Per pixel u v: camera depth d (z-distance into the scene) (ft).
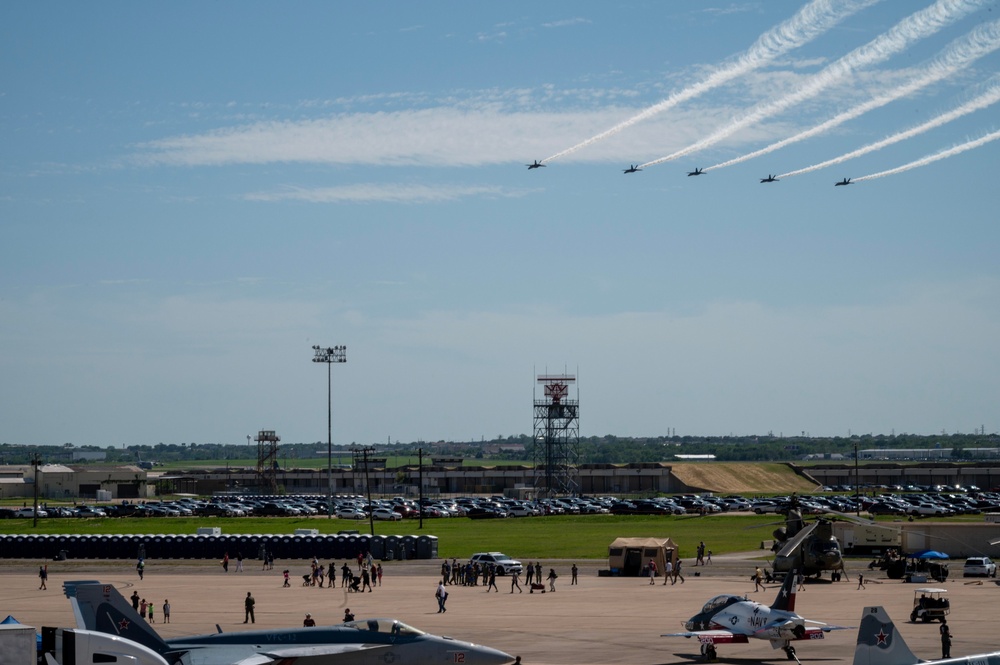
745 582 303.48
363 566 333.62
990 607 242.17
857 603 252.42
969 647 187.83
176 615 249.96
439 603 248.52
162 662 137.08
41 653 136.15
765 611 175.01
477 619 235.20
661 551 325.21
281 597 285.02
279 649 149.48
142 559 342.44
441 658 154.51
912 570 306.96
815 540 295.28
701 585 298.35
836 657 183.52
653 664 177.68
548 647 195.83
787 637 170.71
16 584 327.67
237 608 262.47
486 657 155.94
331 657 153.07
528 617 237.86
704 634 174.81
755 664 177.47
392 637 154.71
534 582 311.68
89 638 133.39
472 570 308.40
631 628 219.82
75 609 151.94
